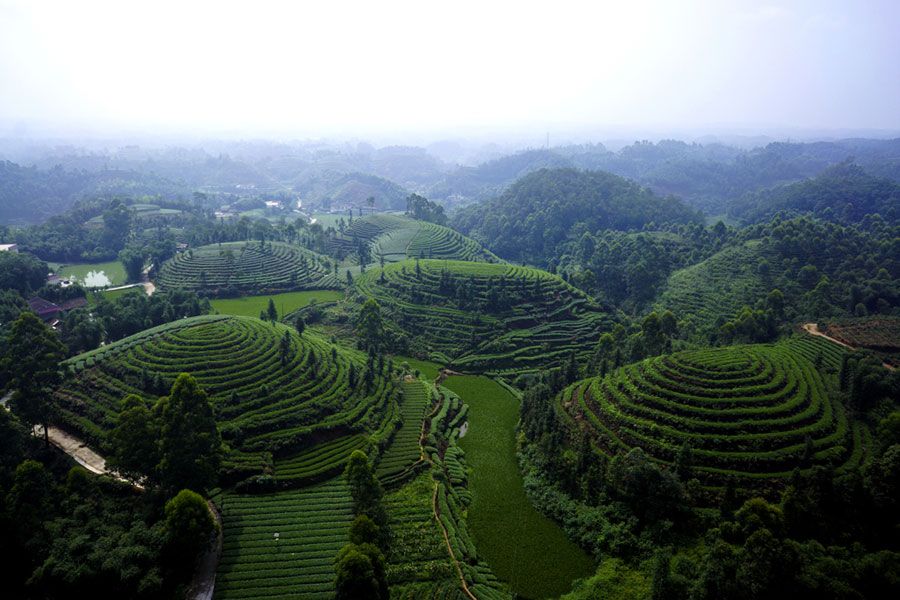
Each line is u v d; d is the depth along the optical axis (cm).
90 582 5009
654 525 6291
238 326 10262
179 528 5234
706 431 7300
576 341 13125
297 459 7631
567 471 7494
